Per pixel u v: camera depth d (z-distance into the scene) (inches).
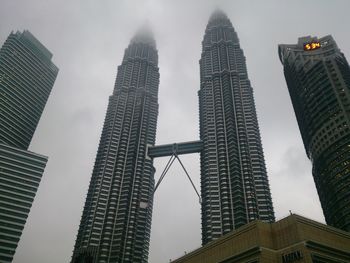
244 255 3004.4
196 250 3668.8
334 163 6535.4
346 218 5836.6
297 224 2910.9
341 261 2883.9
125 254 7519.7
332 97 7263.8
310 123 7554.1
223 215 7199.8
